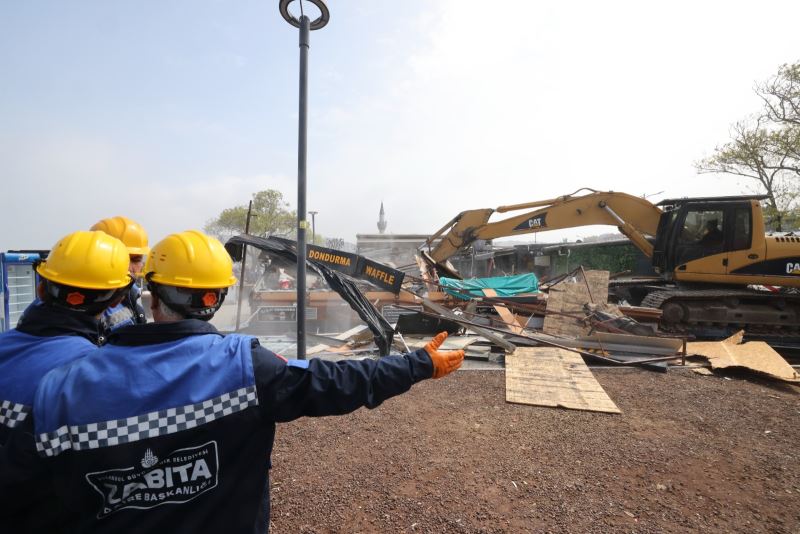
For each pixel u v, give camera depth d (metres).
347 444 3.80
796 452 3.66
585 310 7.90
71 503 1.08
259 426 1.25
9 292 5.90
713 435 4.00
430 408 4.66
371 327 5.87
